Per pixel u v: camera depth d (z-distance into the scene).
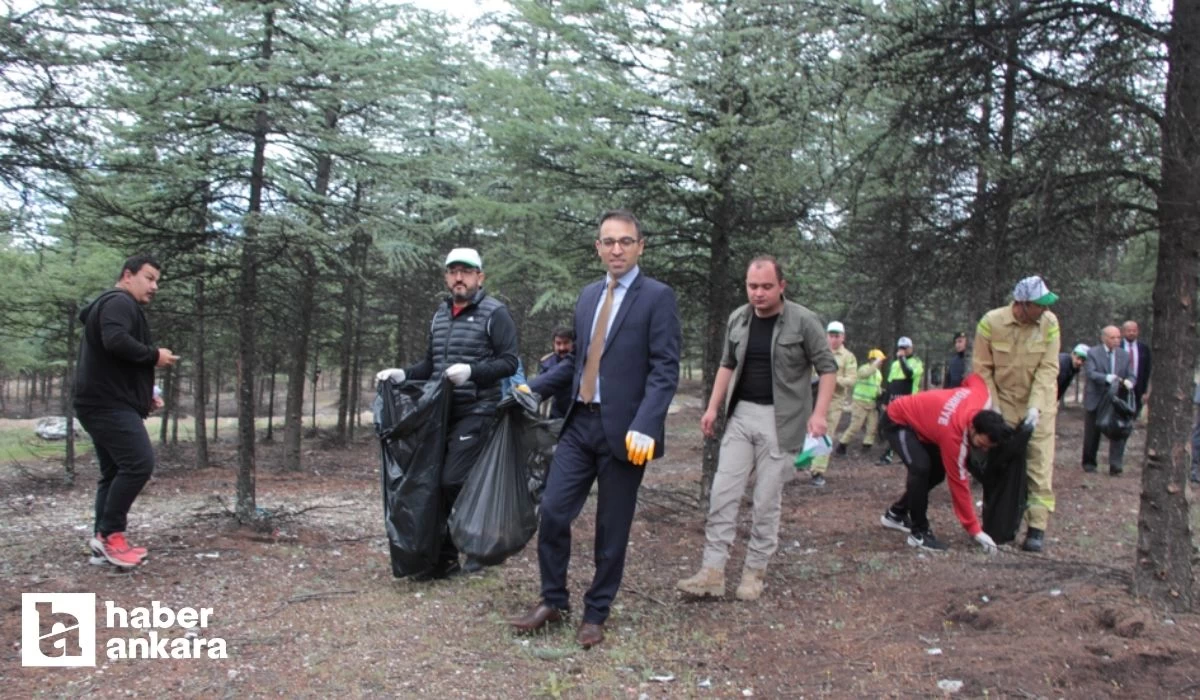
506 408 4.39
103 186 6.14
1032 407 5.29
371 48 7.42
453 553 4.94
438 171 8.84
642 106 6.41
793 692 3.08
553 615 3.85
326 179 9.19
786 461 4.36
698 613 4.16
